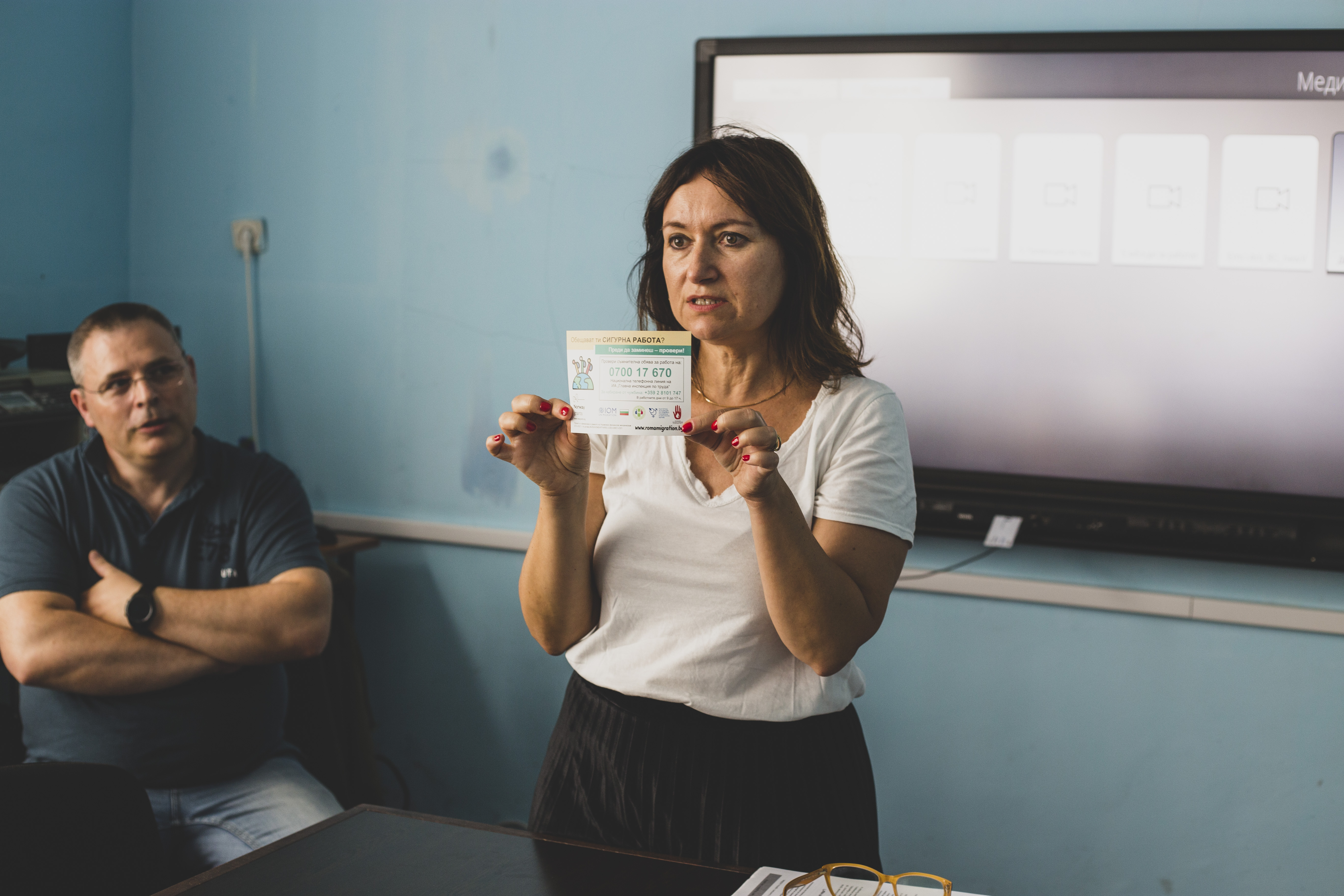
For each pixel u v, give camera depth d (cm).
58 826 101
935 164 195
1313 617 184
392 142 232
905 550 106
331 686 199
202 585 173
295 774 175
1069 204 189
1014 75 190
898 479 106
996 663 202
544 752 232
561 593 108
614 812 106
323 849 93
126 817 106
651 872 89
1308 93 179
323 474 243
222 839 165
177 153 247
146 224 251
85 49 237
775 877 87
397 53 230
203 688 167
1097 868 199
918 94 194
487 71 224
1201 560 189
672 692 103
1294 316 181
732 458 94
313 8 234
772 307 105
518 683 233
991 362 195
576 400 97
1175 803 195
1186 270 185
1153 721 195
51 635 155
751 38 201
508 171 224
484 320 229
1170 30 185
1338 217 179
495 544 229
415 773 242
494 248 227
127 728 163
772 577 95
